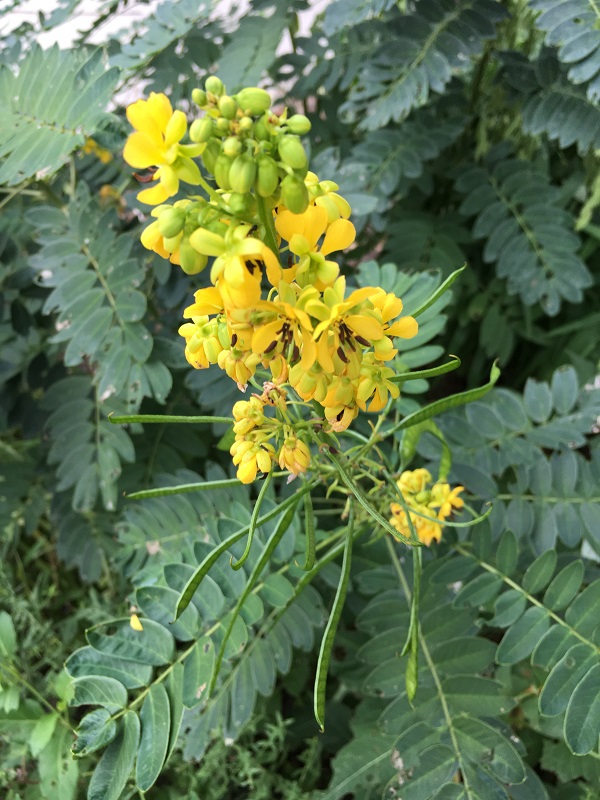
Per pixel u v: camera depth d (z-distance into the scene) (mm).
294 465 254
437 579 370
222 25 597
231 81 516
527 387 436
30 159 391
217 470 411
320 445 262
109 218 459
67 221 476
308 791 490
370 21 598
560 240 568
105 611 525
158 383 449
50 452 489
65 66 401
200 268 210
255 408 260
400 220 637
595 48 413
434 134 566
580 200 635
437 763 322
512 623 342
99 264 454
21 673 490
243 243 189
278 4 562
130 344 444
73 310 453
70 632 544
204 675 316
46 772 386
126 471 531
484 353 676
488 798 307
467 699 346
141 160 197
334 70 607
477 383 686
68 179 556
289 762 537
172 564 337
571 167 644
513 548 356
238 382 241
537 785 325
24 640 524
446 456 357
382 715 353
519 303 638
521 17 546
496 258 606
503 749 321
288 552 360
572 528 387
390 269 448
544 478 398
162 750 297
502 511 399
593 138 486
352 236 216
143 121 193
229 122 191
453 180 663
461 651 361
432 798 309
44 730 391
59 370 543
